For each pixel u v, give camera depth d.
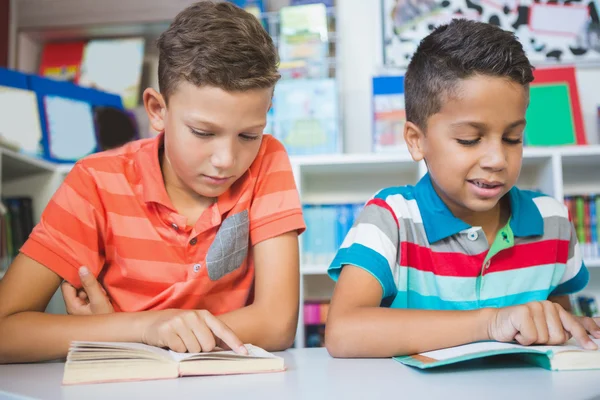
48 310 2.00
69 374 0.57
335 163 2.27
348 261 0.90
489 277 0.98
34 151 2.24
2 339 0.79
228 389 0.53
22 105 2.24
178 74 0.81
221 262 0.95
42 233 0.93
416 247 1.00
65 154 2.32
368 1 2.59
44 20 2.62
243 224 0.96
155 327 0.71
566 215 1.08
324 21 2.44
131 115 2.51
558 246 1.04
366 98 2.55
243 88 0.79
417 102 0.95
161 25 2.60
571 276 1.06
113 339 0.75
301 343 2.18
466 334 0.71
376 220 0.97
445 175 0.90
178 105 0.82
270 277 0.93
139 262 0.96
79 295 0.95
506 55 0.84
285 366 0.67
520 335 0.67
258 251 0.96
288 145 2.38
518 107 0.84
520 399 0.48
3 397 0.53
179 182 0.97
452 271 0.98
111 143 2.43
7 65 2.62
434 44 0.92
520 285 0.99
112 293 1.00
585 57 2.48
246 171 0.98
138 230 0.97
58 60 2.61
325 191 2.61
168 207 0.95
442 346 0.72
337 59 2.47
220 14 0.84
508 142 0.87
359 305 0.84
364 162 2.25
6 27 2.62
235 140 0.82
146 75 2.63
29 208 2.19
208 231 0.95
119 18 2.59
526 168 2.40
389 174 2.55
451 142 0.88
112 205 0.97
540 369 0.62
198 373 0.61
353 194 2.59
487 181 0.86
